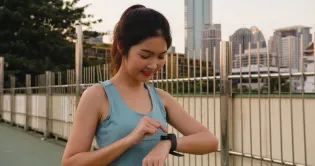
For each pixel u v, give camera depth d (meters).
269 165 4.21
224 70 4.56
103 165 1.41
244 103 4.48
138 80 1.49
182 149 1.50
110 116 1.48
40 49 25.38
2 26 25.88
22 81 25.03
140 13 1.45
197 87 5.00
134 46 1.44
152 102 1.58
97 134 1.52
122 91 1.53
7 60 24.00
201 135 1.57
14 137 11.76
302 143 3.89
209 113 4.91
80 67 7.85
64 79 11.09
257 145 4.36
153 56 1.45
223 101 4.55
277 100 4.12
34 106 12.59
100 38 26.02
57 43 25.48
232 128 4.65
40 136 11.75
